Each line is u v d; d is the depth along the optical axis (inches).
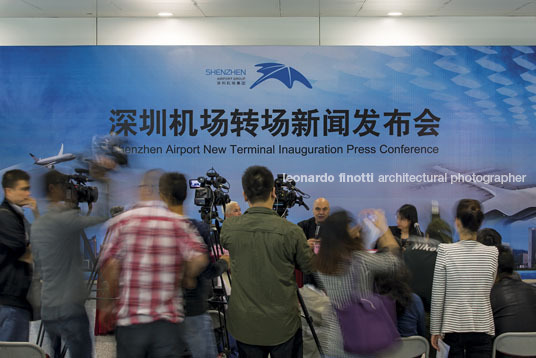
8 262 96.5
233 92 170.4
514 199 169.3
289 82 170.4
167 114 169.9
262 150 171.3
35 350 76.2
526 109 169.6
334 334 67.0
